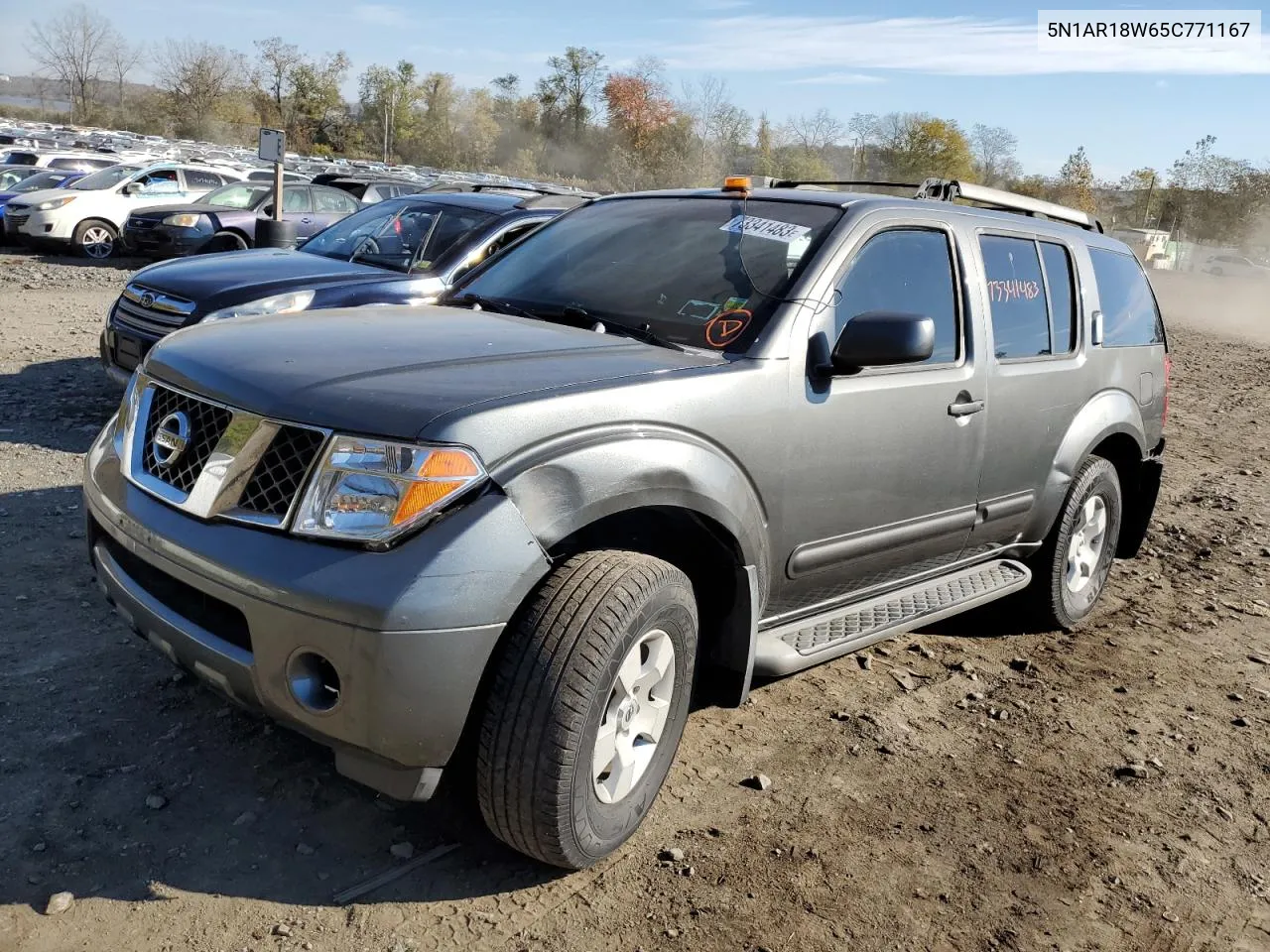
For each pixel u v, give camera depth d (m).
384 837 2.94
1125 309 5.25
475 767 2.63
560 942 2.62
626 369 2.99
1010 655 4.79
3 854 2.70
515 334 3.26
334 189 17.06
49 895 2.57
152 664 3.75
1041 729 4.05
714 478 3.02
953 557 4.31
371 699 2.39
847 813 3.32
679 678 3.00
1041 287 4.59
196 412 2.79
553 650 2.56
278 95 71.81
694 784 3.39
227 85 70.00
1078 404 4.72
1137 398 5.21
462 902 2.72
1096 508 5.11
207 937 2.51
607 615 2.63
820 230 3.64
